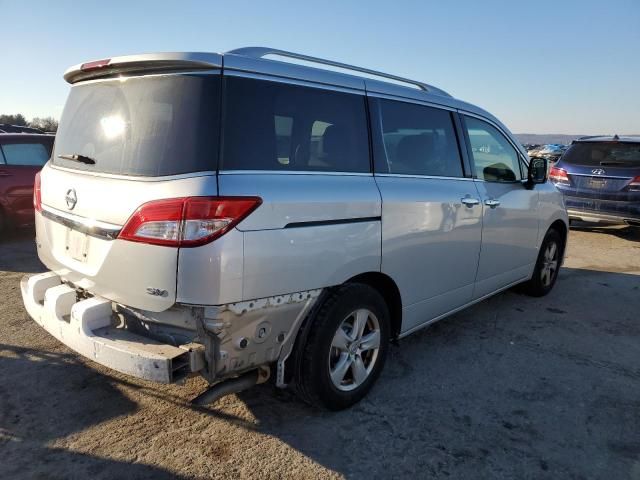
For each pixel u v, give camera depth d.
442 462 2.73
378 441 2.88
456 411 3.23
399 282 3.40
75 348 2.70
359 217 3.01
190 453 2.73
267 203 2.53
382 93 3.42
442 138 3.89
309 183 2.78
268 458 2.71
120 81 2.80
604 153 9.02
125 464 2.62
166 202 2.38
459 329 4.64
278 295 2.61
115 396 3.26
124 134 2.68
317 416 3.11
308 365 2.86
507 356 4.08
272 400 3.28
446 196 3.73
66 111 3.23
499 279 4.65
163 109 2.55
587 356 4.13
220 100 2.51
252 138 2.60
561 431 3.05
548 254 5.56
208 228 2.35
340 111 3.10
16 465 2.59
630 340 4.50
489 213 4.24
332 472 2.62
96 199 2.67
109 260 2.59
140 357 2.39
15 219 7.71
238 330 2.49
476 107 4.41
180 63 2.52
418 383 3.58
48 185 3.20
